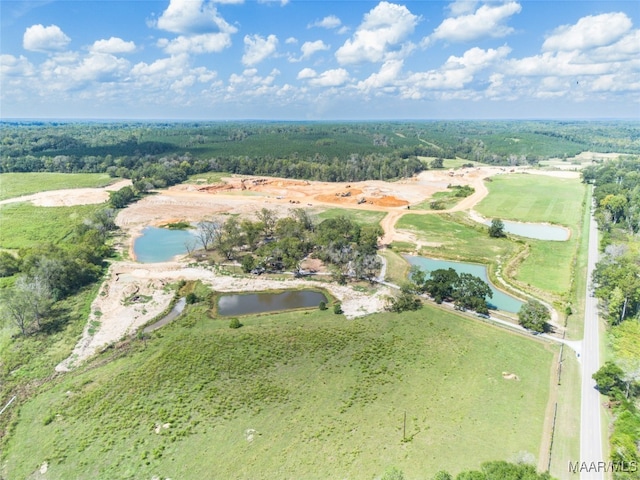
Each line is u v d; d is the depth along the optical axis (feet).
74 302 328.08
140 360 251.80
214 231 476.95
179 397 217.56
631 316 290.35
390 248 461.78
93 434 193.98
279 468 171.53
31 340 274.57
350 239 457.27
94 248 422.82
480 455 175.11
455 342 265.13
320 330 281.95
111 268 401.70
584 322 289.74
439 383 225.35
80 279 360.28
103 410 209.67
